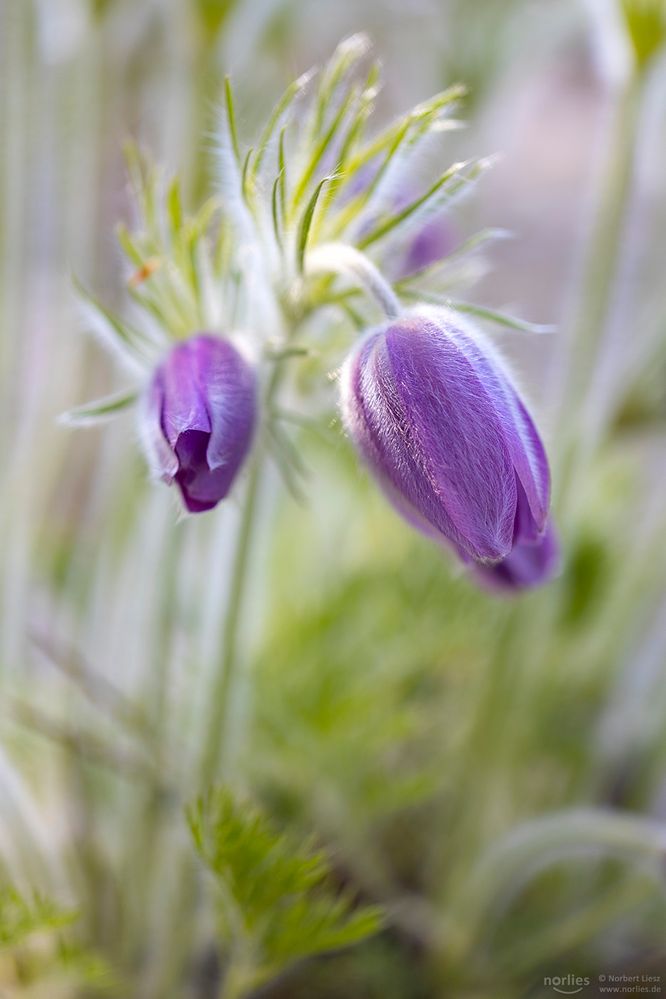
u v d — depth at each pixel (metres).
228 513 0.38
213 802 0.35
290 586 0.45
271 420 0.35
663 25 0.36
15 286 0.42
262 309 0.35
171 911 0.39
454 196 0.34
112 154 0.42
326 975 0.41
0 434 0.42
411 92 0.51
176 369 0.33
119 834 0.41
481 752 0.41
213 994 0.41
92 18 0.41
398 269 0.37
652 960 0.43
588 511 0.43
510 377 0.33
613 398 0.41
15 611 0.42
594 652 0.44
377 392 0.33
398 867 0.44
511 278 0.79
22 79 0.40
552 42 0.49
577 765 0.44
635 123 0.37
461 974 0.41
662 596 0.44
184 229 0.34
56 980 0.38
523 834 0.39
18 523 0.42
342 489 0.48
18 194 0.41
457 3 0.44
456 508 0.32
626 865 0.43
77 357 0.43
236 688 0.39
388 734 0.42
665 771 0.44
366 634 0.44
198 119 0.39
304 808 0.43
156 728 0.39
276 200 0.33
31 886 0.37
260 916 0.35
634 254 0.44
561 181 0.94
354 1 0.49
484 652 0.44
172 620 0.39
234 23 0.40
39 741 0.41
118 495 0.42
